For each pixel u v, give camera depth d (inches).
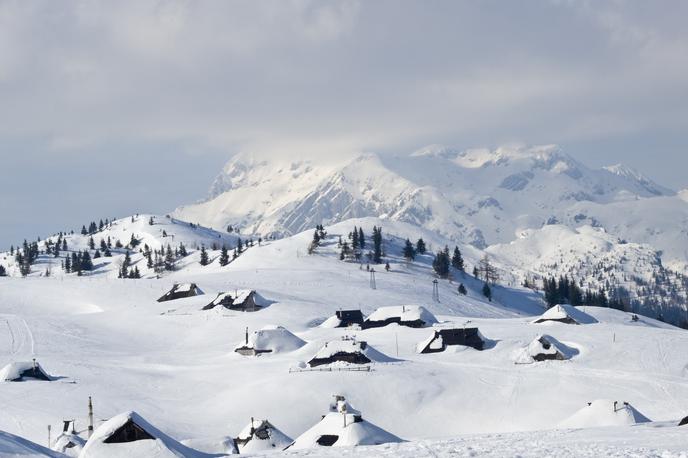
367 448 2162.9
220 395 5290.4
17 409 4650.6
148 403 5064.0
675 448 2006.6
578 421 4035.4
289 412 4921.3
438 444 2185.0
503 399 5157.5
